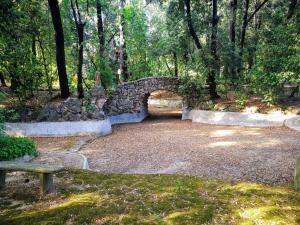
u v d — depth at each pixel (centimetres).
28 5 1333
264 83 1476
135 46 2473
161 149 1130
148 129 1617
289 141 1134
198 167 880
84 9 1761
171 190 559
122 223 435
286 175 761
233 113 1636
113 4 2267
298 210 457
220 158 952
